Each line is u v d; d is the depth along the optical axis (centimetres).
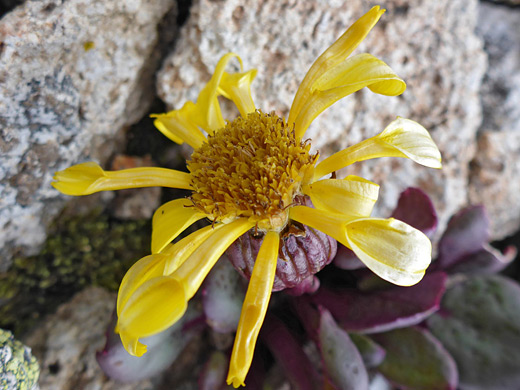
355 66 5
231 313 6
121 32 6
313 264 5
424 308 6
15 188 6
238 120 5
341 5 7
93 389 6
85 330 7
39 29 6
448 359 6
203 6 7
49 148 6
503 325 6
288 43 7
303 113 5
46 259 7
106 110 7
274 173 5
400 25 7
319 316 6
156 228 5
